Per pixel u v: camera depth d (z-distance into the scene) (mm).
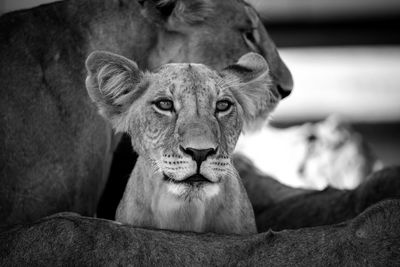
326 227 8570
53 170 11055
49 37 11664
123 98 9719
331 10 27953
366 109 29609
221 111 9188
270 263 8391
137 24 12133
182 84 9117
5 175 10805
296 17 27859
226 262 8484
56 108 11273
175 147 8852
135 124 9422
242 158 14570
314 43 28453
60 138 11195
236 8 12539
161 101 9133
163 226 9438
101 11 12055
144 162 9500
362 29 28391
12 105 11094
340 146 16812
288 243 8484
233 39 12430
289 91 12906
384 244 8070
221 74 9773
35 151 11016
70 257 8672
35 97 11227
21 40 11555
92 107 11500
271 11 27766
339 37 28531
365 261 8062
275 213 12680
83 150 11359
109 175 12398
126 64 9703
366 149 17078
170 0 12109
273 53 12820
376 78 29578
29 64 11383
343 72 29469
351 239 8188
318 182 16344
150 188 9477
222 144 8969
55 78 11414
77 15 11953
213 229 9578
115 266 8547
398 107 29469
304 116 29141
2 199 10711
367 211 8289
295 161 16594
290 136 17078
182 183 8836
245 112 9922
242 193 9961
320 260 8266
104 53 9742
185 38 12250
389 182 11586
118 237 8680
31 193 10875
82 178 11328
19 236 8992
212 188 8898
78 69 11602
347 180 16469
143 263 8531
